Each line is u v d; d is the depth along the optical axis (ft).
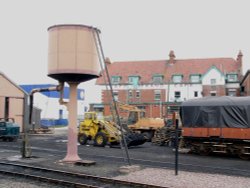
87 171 53.26
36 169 54.60
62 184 43.80
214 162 66.80
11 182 45.11
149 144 107.24
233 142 75.66
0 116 133.69
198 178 47.21
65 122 234.38
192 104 81.10
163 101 213.05
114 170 54.13
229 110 76.02
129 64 235.20
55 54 60.59
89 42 61.11
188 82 212.64
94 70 61.67
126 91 221.46
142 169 54.95
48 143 102.73
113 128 92.99
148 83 218.79
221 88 208.23
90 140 105.60
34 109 161.68
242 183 44.32
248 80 181.27
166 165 60.80
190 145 81.10
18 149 83.97
